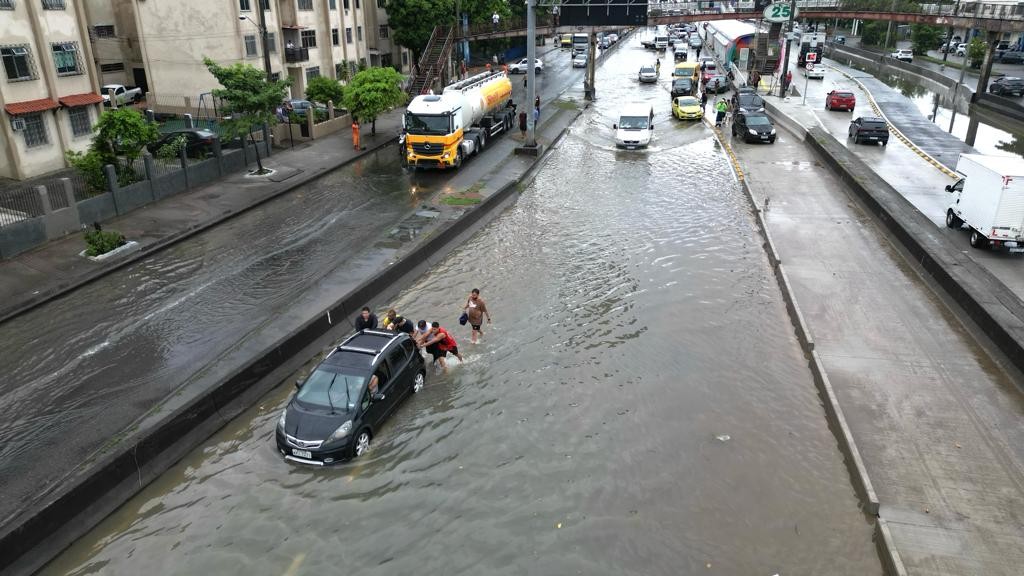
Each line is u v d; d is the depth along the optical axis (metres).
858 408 13.34
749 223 24.58
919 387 14.02
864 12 65.94
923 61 73.56
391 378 13.52
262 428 13.24
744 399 14.05
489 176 30.44
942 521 10.45
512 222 25.20
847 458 12.05
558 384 14.69
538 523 10.84
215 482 11.81
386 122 41.88
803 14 72.25
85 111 29.88
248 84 28.12
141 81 44.94
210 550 10.38
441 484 11.75
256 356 14.41
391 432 13.18
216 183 28.22
